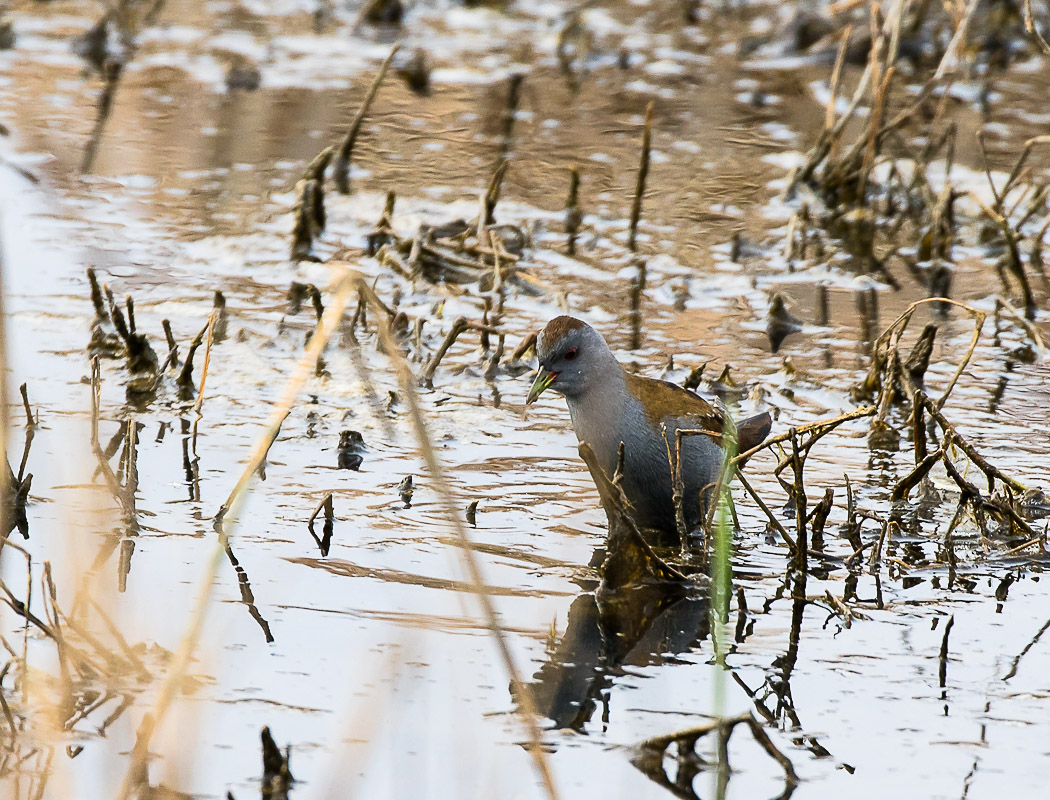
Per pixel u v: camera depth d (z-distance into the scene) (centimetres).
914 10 2230
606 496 852
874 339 1345
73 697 709
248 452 1039
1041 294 1478
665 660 779
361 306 1307
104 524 907
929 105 2038
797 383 1228
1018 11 2288
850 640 806
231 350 1246
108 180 1645
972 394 1219
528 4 2553
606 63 2223
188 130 1836
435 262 1488
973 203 1719
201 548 882
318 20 2378
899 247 1620
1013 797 650
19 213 1524
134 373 1173
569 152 1848
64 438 1040
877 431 1130
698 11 2533
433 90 2067
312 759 662
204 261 1459
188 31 2272
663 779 661
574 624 812
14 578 824
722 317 1388
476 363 1258
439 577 862
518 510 968
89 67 2062
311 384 1182
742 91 2109
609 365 986
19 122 1802
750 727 690
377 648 769
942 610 848
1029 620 835
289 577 849
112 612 779
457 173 1745
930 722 716
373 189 1683
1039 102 2072
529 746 683
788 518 984
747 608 846
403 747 678
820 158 1738
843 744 695
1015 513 947
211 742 675
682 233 1609
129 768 611
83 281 1373
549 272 1484
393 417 1123
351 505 960
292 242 1498
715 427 997
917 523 978
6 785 634
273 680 734
